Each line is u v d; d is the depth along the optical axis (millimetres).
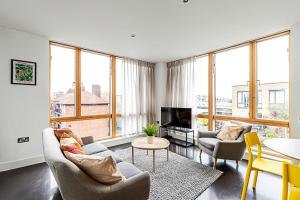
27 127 2975
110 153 2443
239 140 2916
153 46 3715
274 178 2498
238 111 3695
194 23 2609
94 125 4188
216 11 2256
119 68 4586
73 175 1220
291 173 1133
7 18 2441
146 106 5055
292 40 2699
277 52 3123
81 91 3906
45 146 1686
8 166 2758
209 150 3066
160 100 5188
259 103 3369
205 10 2229
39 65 3105
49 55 3369
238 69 3693
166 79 5234
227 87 3904
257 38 3246
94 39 3285
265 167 1853
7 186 2242
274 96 3158
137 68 4852
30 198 1980
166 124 4758
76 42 3449
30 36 2998
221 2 2045
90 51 4008
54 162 1290
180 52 4168
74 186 1242
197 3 2064
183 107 4676
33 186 2246
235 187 2260
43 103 3160
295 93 2672
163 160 3230
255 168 1862
